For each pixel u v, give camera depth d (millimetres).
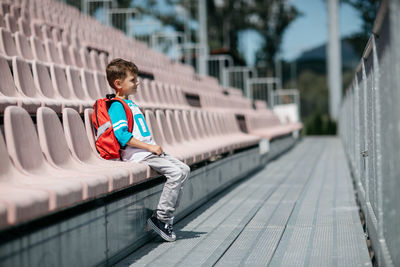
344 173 7445
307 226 3820
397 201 2021
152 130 4379
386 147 2334
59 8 12125
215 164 5375
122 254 2951
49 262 2148
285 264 2793
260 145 9148
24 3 9617
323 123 19859
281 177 6988
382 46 2312
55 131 2898
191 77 14039
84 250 2469
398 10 1742
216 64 17203
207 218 4152
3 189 2125
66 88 5004
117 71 3258
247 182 6473
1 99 3262
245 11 37031
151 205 3461
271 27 37031
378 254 2596
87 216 2504
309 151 12008
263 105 17062
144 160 3244
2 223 1777
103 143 3238
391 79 2020
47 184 2271
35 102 3658
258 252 3064
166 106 6602
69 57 6961
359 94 4707
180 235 3543
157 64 12289
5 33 5441
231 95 15281
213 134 6750
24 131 2600
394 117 1979
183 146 5008
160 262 2859
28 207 1924
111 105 3240
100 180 2553
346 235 3490
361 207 4316
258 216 4238
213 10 36906
